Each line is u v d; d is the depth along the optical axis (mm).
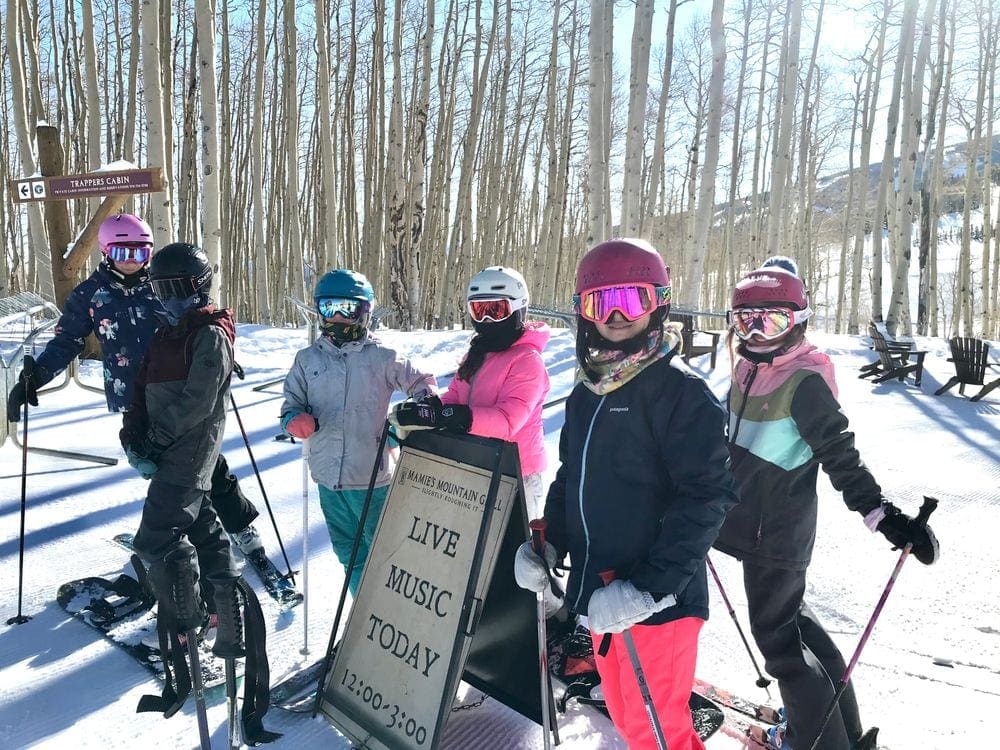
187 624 2221
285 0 13656
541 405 2676
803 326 2121
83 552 3742
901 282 13750
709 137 10930
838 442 2037
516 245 26594
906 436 6625
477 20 18188
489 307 2498
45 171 7965
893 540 1996
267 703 2355
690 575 1629
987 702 2586
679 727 1818
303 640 2938
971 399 8477
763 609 2135
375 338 2883
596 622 1615
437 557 2326
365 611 2463
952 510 4621
